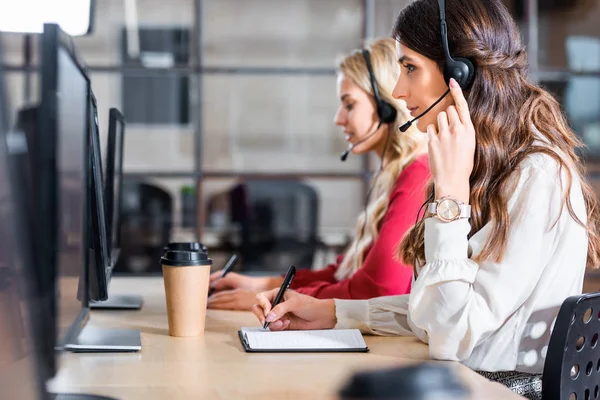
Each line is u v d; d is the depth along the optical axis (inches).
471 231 48.8
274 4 288.0
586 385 45.8
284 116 292.7
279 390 38.0
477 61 49.4
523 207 46.6
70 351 46.8
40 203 28.4
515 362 47.9
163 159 267.7
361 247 77.4
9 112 28.4
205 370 42.4
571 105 225.5
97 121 48.0
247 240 227.9
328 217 287.9
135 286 81.1
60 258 29.4
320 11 289.6
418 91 51.6
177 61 261.9
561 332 43.5
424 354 47.6
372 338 53.1
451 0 50.6
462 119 48.1
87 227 37.4
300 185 226.5
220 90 287.4
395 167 75.8
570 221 48.0
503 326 47.8
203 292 52.7
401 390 38.2
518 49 51.4
